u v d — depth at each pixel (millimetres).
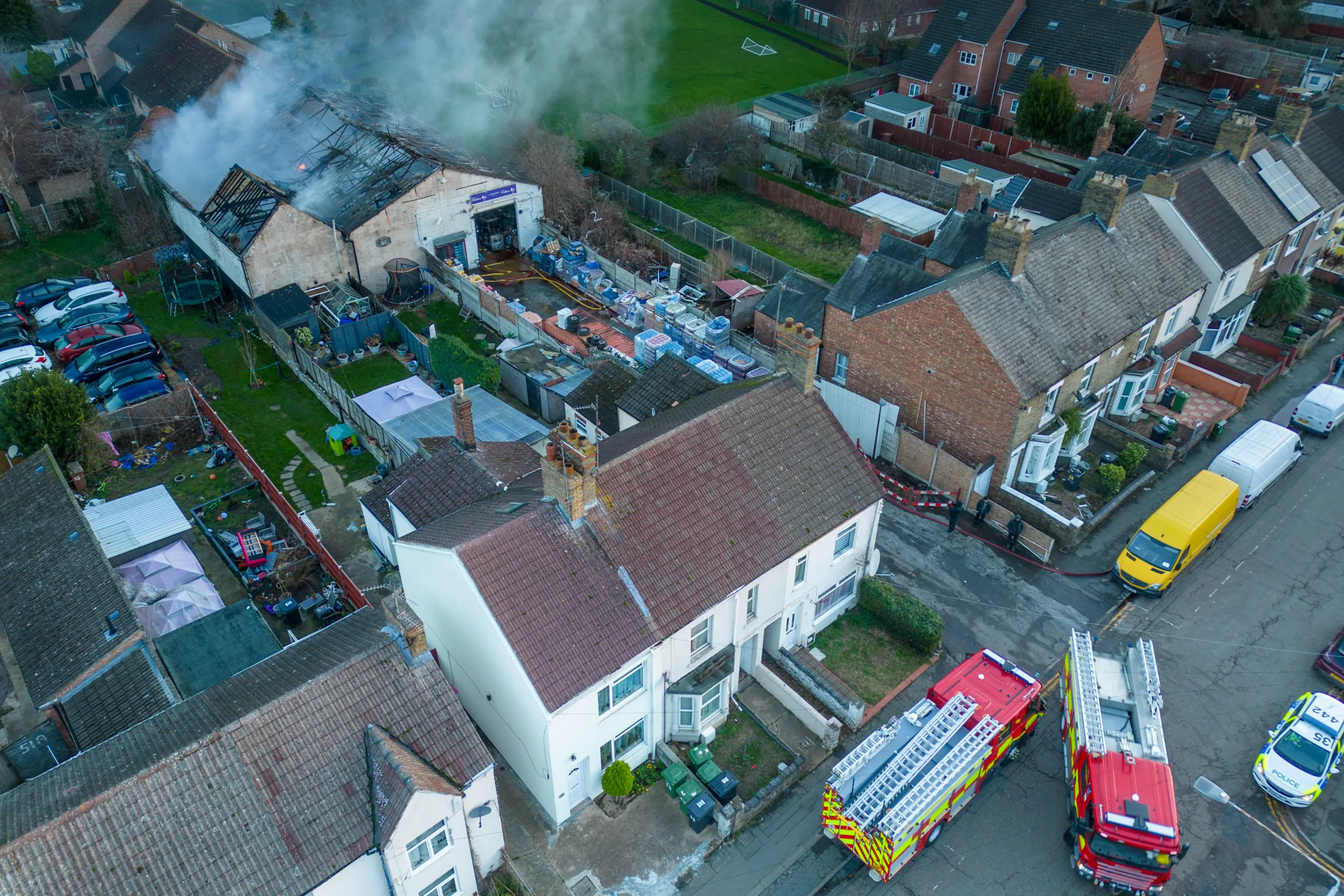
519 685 23141
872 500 29750
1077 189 52219
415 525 30531
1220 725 28734
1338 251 53625
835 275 55219
